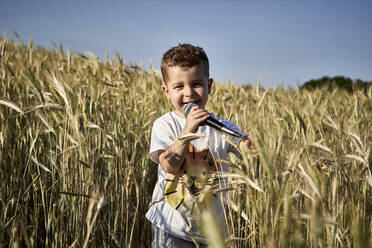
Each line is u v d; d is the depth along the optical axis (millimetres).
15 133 2697
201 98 1847
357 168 1863
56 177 2320
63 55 5727
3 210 1938
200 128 1919
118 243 1853
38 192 2324
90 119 2332
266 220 1369
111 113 2762
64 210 1984
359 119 2490
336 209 1517
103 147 2137
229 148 1903
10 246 1804
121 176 2180
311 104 3729
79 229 1927
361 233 1044
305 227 1407
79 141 1984
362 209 1541
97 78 4016
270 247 1123
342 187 1641
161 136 1906
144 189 2533
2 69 3324
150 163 2836
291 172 1542
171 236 1734
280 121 2914
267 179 1542
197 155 1811
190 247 1697
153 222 1782
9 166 2365
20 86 3297
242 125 2855
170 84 1854
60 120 2361
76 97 2783
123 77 4125
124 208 2162
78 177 2090
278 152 1620
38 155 2412
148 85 4301
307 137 2029
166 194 1761
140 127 2746
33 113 2461
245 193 1808
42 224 2312
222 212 1713
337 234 1427
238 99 4121
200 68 1820
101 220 2207
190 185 1657
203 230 749
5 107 2645
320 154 1984
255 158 1520
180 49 1852
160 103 3785
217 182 1716
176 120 1966
